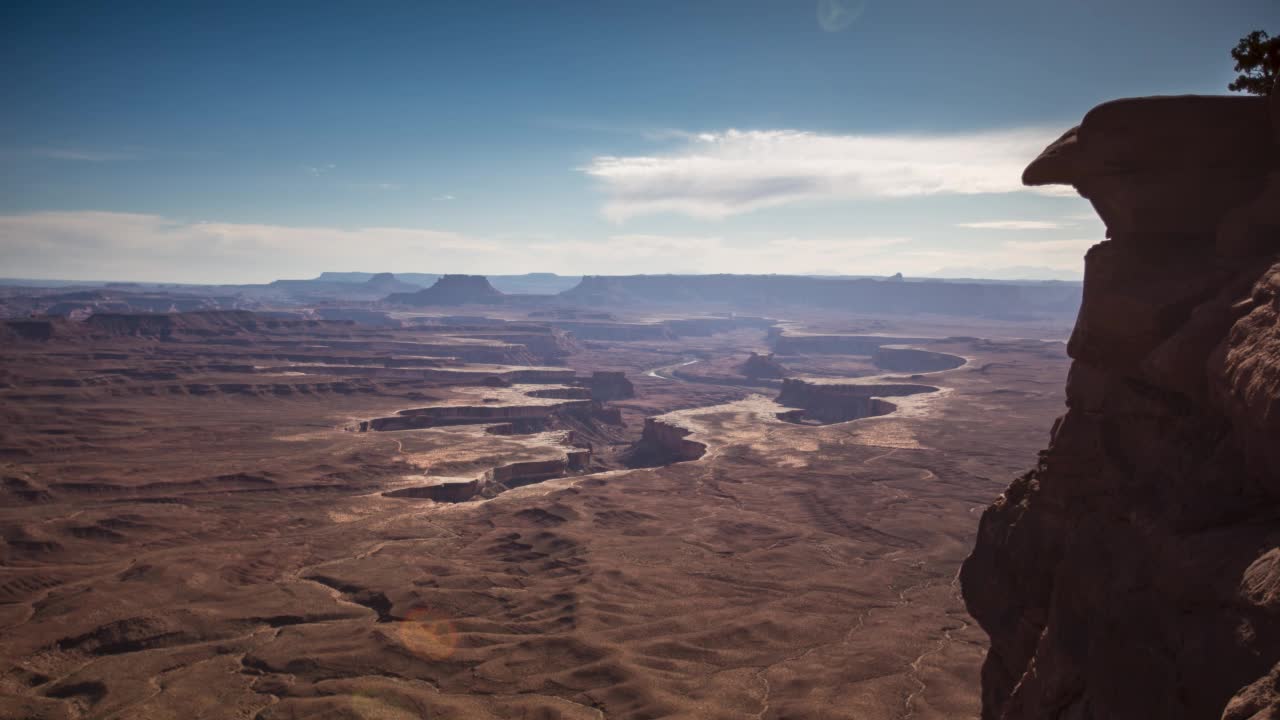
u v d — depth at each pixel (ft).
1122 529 66.08
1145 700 53.93
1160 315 68.64
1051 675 65.92
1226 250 67.51
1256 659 43.91
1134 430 69.92
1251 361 52.37
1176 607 53.83
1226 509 56.13
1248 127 70.13
